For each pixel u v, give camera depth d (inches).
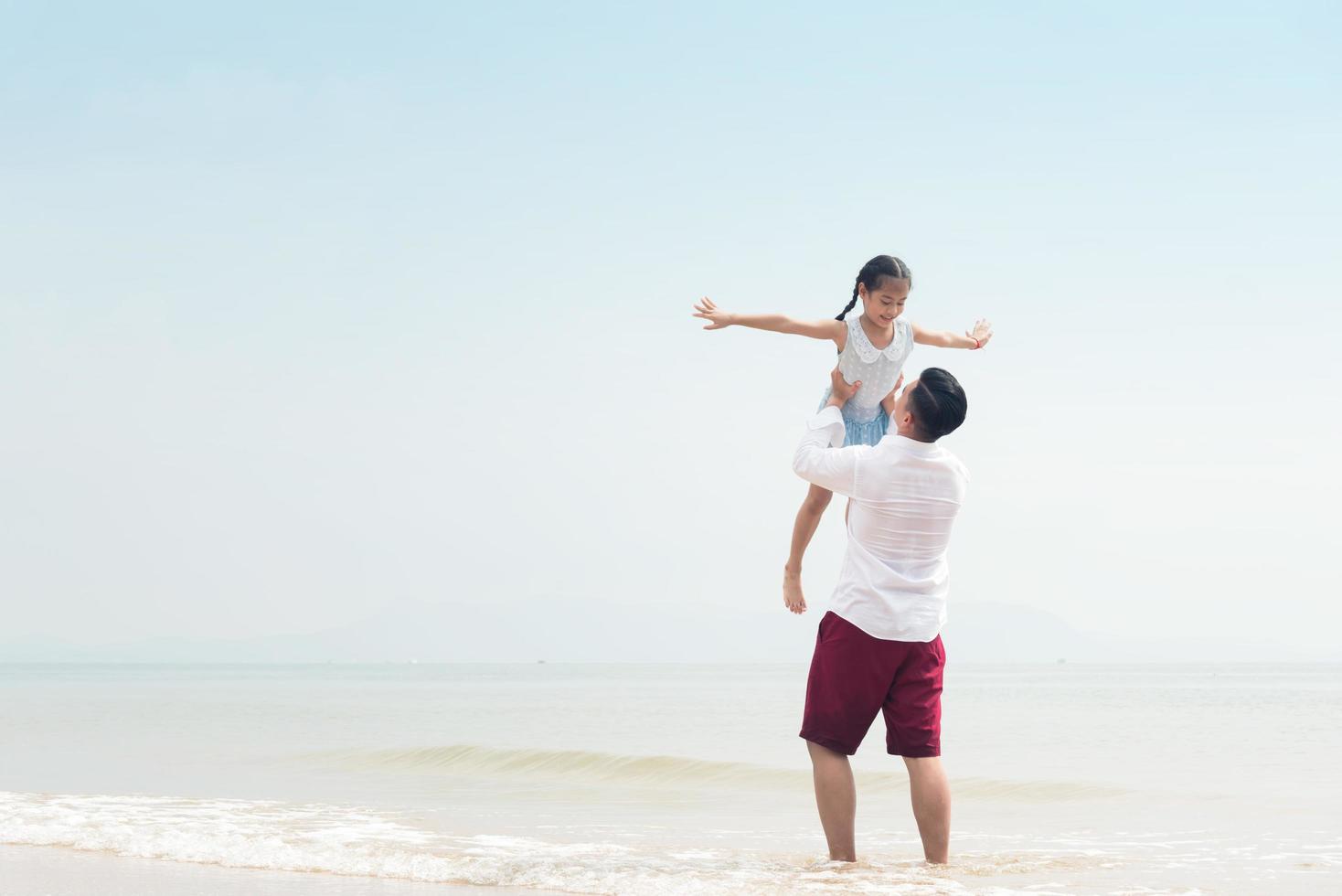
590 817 302.0
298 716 948.6
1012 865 192.5
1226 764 486.3
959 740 670.5
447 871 178.7
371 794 364.5
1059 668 7662.4
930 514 171.9
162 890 168.1
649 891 157.9
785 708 1219.2
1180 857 214.7
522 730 763.4
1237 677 3700.8
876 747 588.7
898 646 173.3
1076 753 556.7
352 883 173.2
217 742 608.1
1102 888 163.2
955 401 167.9
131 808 288.4
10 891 168.7
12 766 464.4
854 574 175.5
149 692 1811.0
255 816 279.9
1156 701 1395.2
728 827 279.9
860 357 179.6
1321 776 428.5
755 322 175.8
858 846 240.5
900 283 174.9
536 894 161.9
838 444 179.8
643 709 1182.9
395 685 2728.8
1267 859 211.3
